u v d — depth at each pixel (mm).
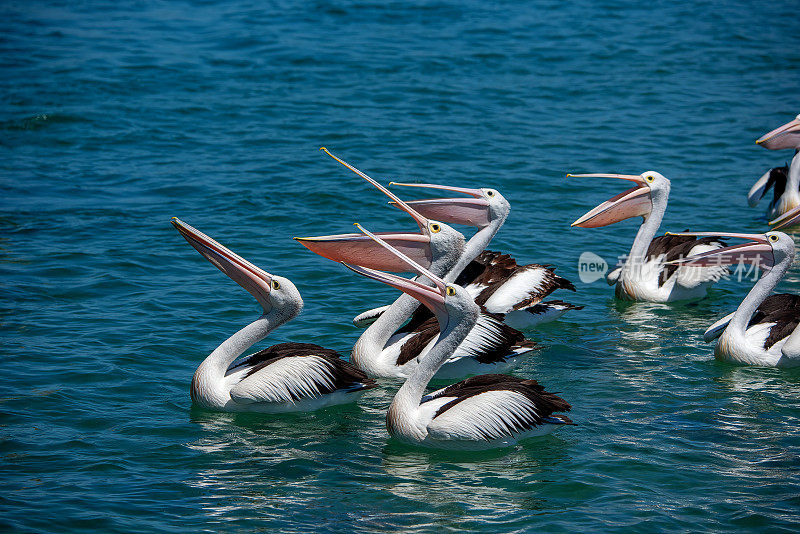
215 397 11453
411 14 38250
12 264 16141
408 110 26625
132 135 24406
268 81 29297
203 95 27859
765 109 27078
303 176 21328
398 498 9430
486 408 10461
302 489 9609
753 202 19656
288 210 19266
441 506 9258
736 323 13211
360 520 8977
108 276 15836
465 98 27859
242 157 22734
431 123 25484
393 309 13000
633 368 13023
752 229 18719
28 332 13430
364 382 11680
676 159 23062
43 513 8867
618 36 35469
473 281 15016
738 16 39000
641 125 25703
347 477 9898
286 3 40219
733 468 9992
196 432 10906
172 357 12922
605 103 27734
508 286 14445
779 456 10258
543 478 9852
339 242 12672
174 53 32344
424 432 10625
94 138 24156
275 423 11266
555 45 34031
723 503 9242
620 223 19641
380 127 25016
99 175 21500
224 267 11656
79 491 9359
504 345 12805
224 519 8938
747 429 10992
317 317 14648
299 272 16312
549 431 10898
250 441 10750
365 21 37094
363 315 13953
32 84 28312
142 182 21031
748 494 9430
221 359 11633
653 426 11102
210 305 14812
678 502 9273
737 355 13078
